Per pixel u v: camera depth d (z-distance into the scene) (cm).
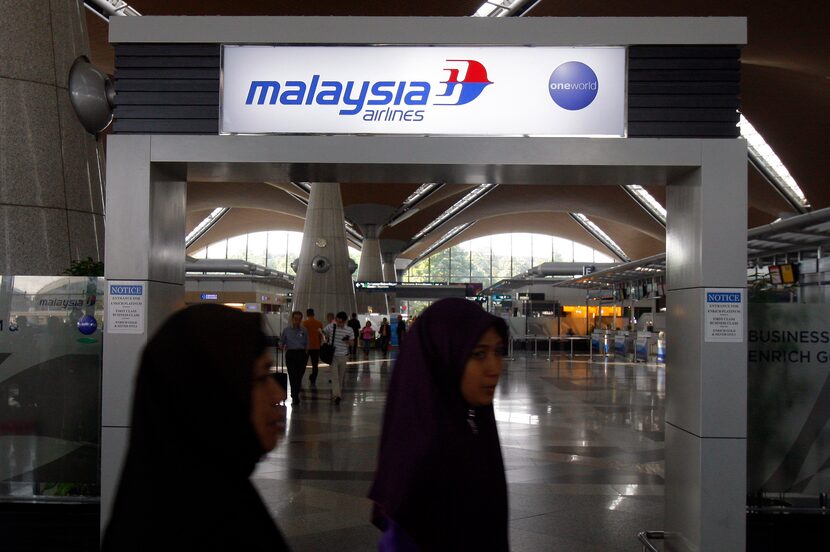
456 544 196
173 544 121
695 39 529
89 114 609
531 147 533
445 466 196
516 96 536
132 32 538
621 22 532
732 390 514
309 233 3266
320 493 736
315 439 1039
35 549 559
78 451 595
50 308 601
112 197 534
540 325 3747
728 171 524
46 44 782
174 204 593
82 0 860
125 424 532
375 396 1584
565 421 1255
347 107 539
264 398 133
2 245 738
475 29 537
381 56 541
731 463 512
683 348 550
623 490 766
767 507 593
